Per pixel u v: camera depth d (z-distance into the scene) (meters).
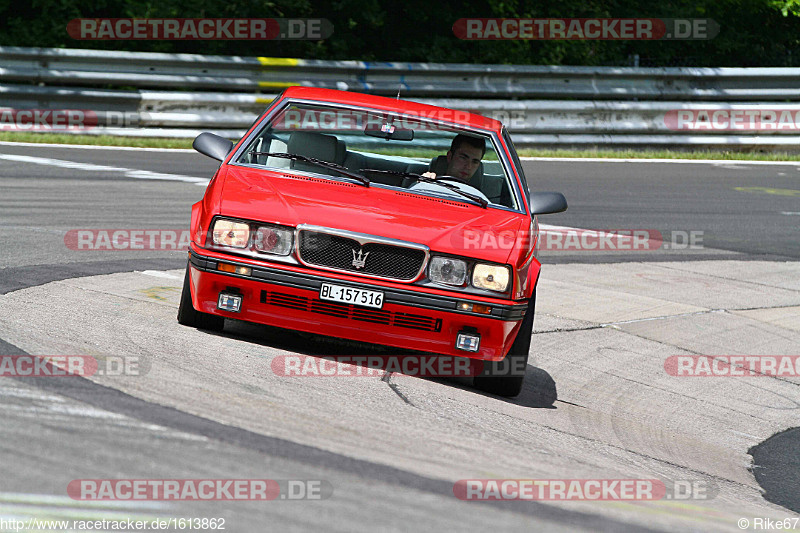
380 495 12.46
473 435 17.53
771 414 25.33
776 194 64.38
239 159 23.33
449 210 22.34
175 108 65.38
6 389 14.88
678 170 71.50
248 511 11.22
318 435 15.16
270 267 20.42
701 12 96.75
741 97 81.56
